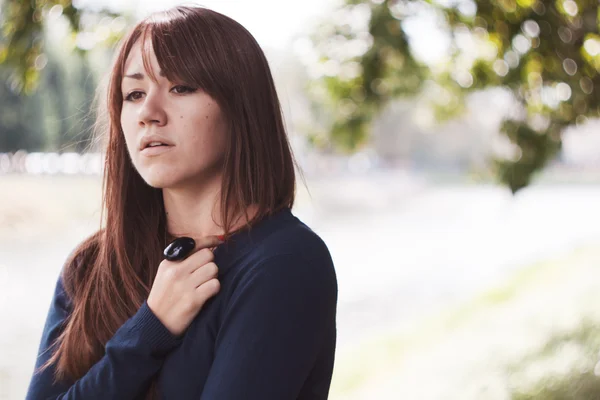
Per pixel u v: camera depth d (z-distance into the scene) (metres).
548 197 34.38
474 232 20.77
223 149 1.19
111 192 1.30
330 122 4.93
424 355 6.90
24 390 6.36
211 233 1.23
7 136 25.41
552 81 3.52
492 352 6.08
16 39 3.46
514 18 3.48
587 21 3.42
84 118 1.64
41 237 16.66
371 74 4.45
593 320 6.09
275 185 1.23
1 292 11.12
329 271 1.15
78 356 1.23
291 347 1.08
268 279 1.09
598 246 12.23
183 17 1.18
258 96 1.22
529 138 3.59
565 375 4.79
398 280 13.10
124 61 1.23
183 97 1.16
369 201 32.47
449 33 3.86
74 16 3.43
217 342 1.10
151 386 1.14
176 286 1.13
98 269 1.29
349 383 6.69
